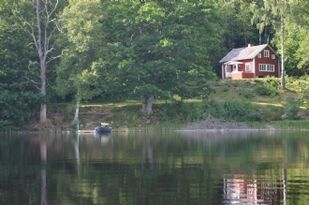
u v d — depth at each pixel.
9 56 85.75
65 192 27.39
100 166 37.62
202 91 90.56
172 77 89.75
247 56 123.25
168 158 42.09
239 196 25.80
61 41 87.25
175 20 91.50
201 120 87.12
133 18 89.62
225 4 132.50
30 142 62.47
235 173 33.28
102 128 81.00
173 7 91.94
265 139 61.84
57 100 95.44
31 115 88.94
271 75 123.44
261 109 89.75
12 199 25.80
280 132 76.31
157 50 88.50
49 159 42.56
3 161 41.44
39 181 31.08
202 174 33.03
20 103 85.44
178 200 25.05
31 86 90.31
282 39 105.56
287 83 105.69
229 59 126.44
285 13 98.19
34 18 89.81
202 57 93.00
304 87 102.56
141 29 92.06
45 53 89.06
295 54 116.38
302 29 102.56
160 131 83.19
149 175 32.88
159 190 27.58
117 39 91.62
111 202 24.80
